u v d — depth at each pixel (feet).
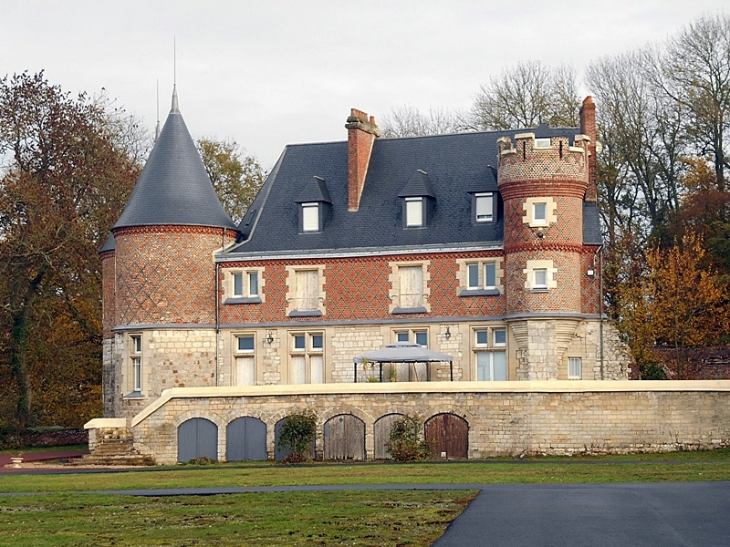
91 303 167.32
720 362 143.54
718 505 67.21
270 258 136.98
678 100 166.40
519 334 128.47
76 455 137.69
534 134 139.13
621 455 113.70
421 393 118.62
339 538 59.77
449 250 132.46
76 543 61.16
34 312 162.91
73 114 161.89
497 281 131.44
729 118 161.89
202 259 137.08
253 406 122.42
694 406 114.21
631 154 170.60
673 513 64.28
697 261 142.10
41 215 154.10
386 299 134.00
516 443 115.96
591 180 137.90
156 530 64.54
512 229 129.18
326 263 136.15
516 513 65.57
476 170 139.13
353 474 94.68
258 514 69.00
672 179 168.66
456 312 131.95
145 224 135.54
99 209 162.81
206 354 136.46
